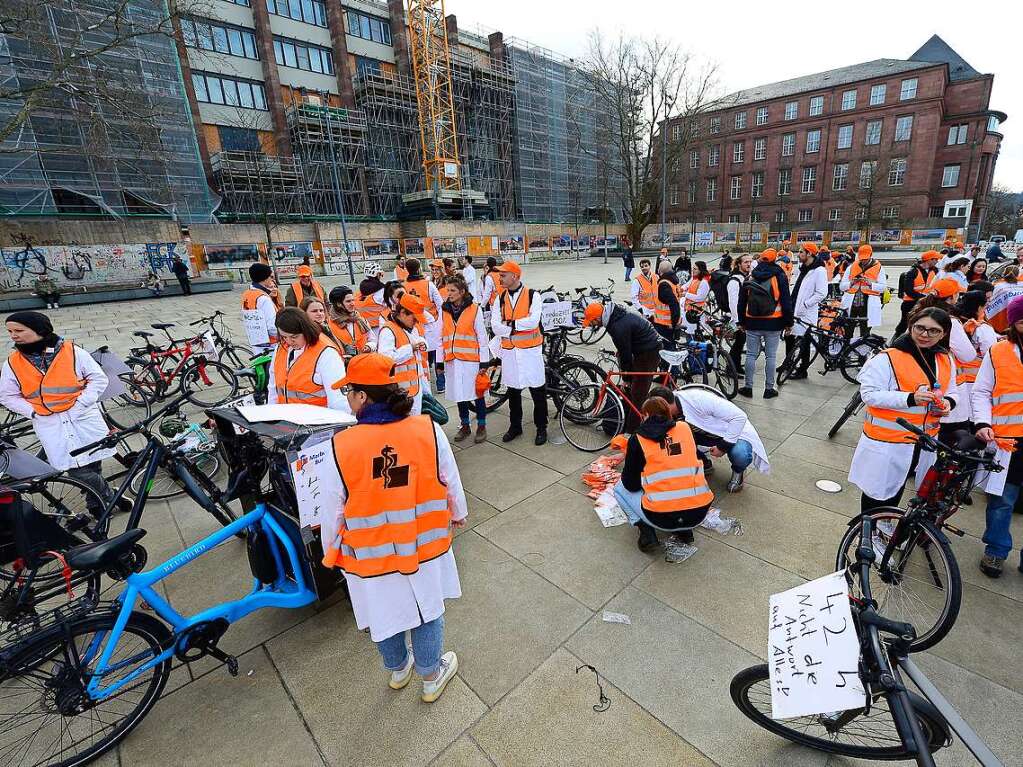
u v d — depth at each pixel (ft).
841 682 5.85
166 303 63.16
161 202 80.43
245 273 89.76
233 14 106.63
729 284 25.09
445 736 7.43
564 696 7.99
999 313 15.07
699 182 202.39
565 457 16.53
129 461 13.41
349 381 6.71
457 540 12.16
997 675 8.14
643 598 10.03
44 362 12.24
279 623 9.82
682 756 7.03
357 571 6.83
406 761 7.09
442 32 133.90
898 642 6.18
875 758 6.63
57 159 73.05
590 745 7.22
